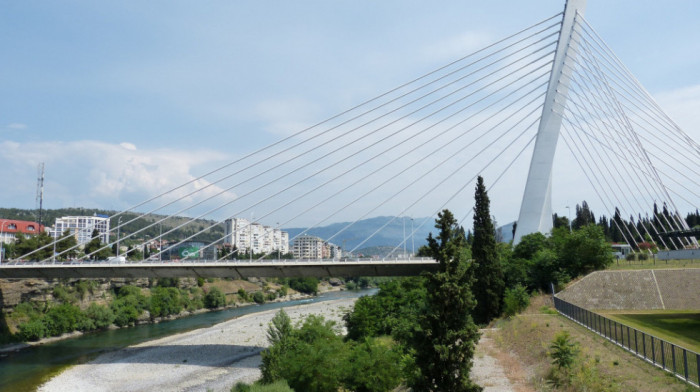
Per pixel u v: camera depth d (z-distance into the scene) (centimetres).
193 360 7462
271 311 13488
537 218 8781
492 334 5584
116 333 10588
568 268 7375
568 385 3419
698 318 5178
